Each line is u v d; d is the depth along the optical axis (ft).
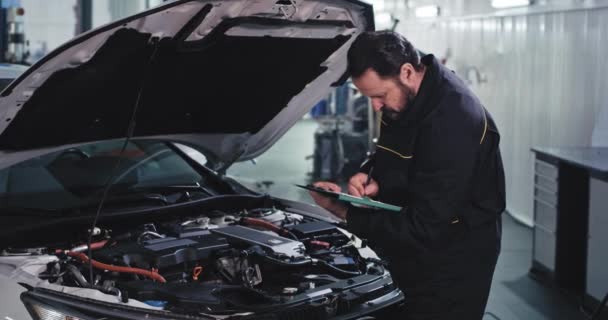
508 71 22.31
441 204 7.09
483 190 7.59
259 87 10.07
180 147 12.42
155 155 11.59
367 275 8.71
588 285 14.62
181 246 8.87
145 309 7.28
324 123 29.32
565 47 18.71
